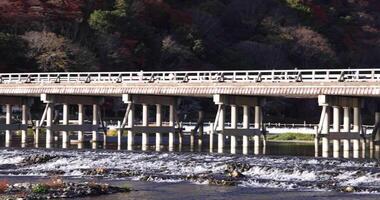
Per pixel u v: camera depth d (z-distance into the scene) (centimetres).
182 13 19350
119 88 10794
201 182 6806
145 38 17888
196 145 12131
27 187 6112
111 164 8131
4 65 15375
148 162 8131
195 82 10038
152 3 18775
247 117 10394
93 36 17075
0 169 7888
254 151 10431
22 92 11838
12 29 16675
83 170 7581
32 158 8450
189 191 6194
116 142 12762
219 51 19050
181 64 17762
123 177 7244
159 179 7019
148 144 12094
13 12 16588
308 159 7981
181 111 16575
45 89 11550
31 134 13900
